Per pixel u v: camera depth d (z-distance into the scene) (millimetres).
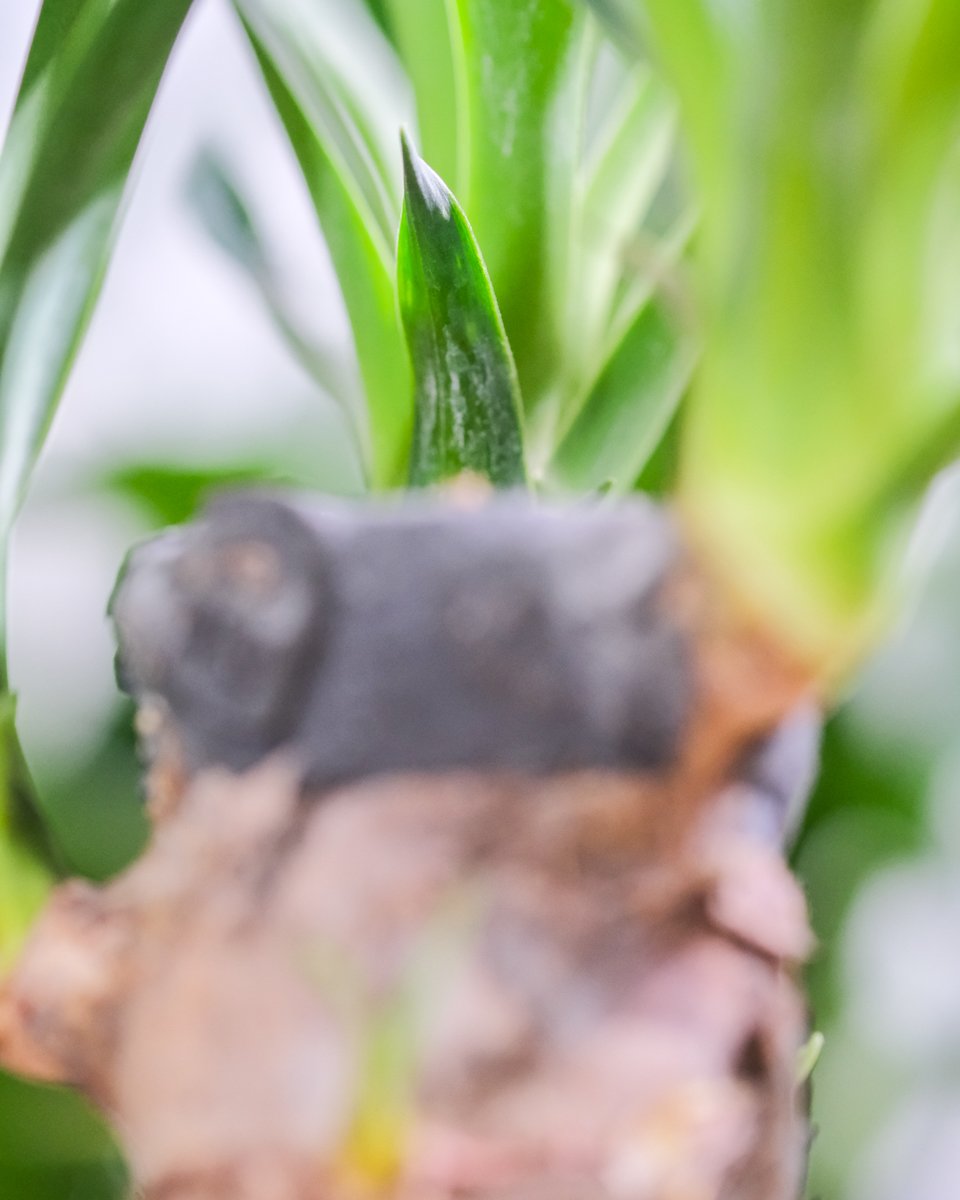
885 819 948
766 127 258
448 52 381
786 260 257
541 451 385
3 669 314
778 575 261
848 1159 913
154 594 286
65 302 349
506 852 276
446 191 332
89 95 349
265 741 283
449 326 336
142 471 925
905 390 256
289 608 282
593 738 278
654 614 274
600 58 545
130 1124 282
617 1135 270
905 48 256
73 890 295
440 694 280
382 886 275
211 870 279
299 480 959
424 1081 270
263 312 680
